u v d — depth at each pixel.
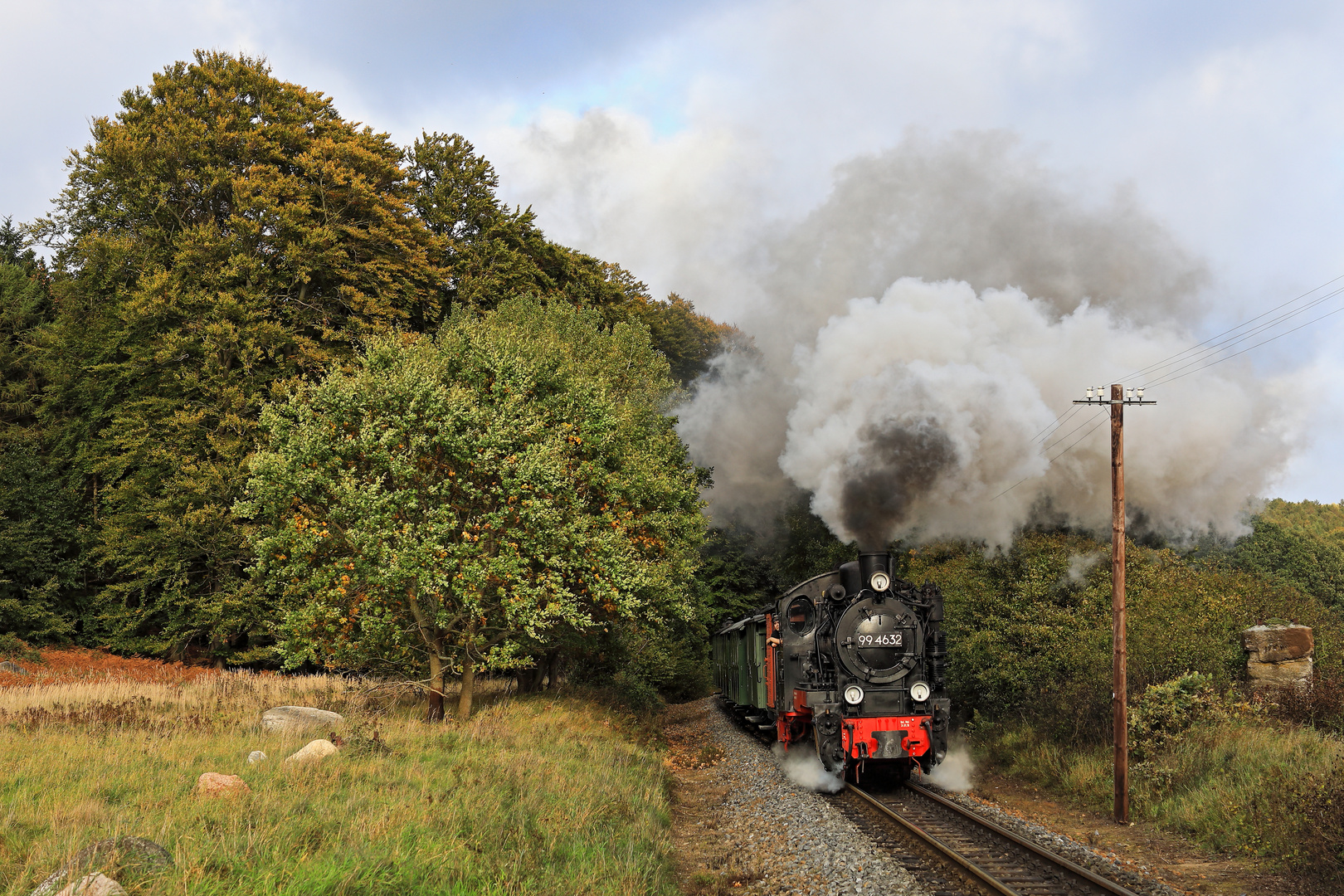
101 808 8.40
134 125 32.47
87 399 34.72
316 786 9.80
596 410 19.92
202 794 9.06
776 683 17.53
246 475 28.39
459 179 42.88
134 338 31.52
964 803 13.34
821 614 15.61
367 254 34.72
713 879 9.33
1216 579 19.08
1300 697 15.20
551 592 17.83
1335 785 10.24
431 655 18.48
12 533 31.70
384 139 38.34
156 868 6.33
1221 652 15.98
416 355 19.28
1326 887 9.20
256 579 28.86
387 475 17.41
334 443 17.12
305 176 34.16
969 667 19.97
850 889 8.89
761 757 18.70
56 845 6.94
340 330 32.50
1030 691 17.94
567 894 7.39
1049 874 9.19
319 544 17.34
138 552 30.20
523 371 19.25
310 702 19.03
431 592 16.47
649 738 21.02
